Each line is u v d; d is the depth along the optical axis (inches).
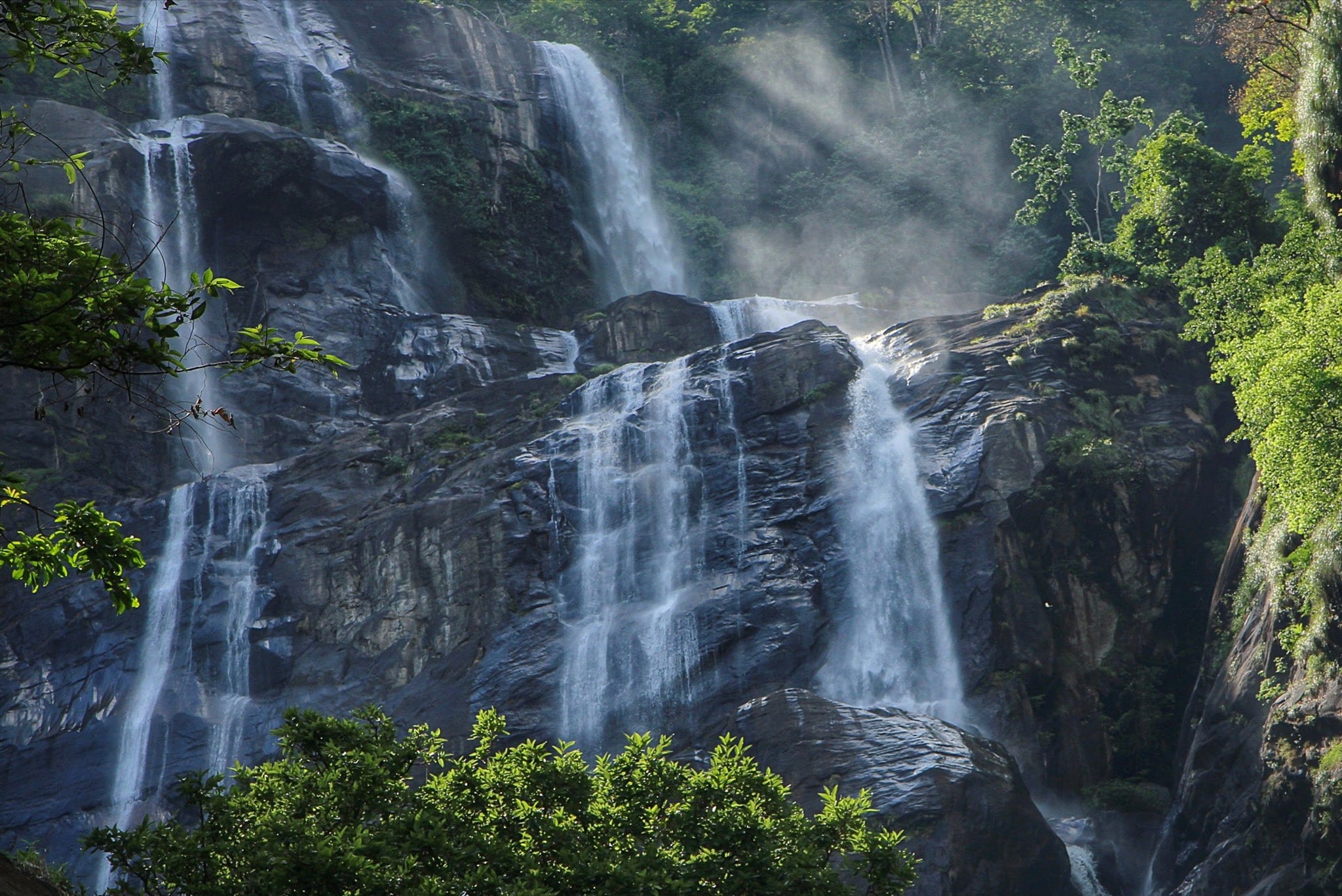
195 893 1803.6
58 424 5994.1
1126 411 5083.7
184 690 5014.8
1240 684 3934.5
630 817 2113.7
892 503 4874.5
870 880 2096.5
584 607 4909.0
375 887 1780.3
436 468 5433.1
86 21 1740.9
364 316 6712.6
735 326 6697.8
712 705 4480.8
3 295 1456.7
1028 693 4505.4
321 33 7795.3
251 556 5329.7
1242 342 3843.5
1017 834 3713.1
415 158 7568.9
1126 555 4788.4
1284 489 3299.7
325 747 2064.5
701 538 4936.0
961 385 5118.1
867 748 3848.4
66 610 5270.7
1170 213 5851.4
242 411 6363.2
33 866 1803.6
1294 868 3395.7
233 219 6835.6
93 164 6328.7
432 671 4904.0
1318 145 4293.8
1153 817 4252.0
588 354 6574.8
